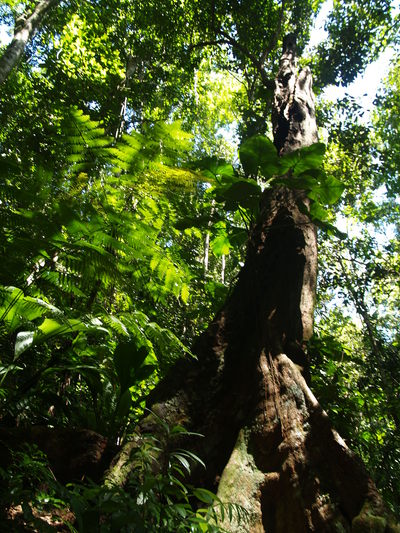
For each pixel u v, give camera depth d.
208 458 2.70
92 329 2.78
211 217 4.98
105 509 1.43
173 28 10.16
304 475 2.46
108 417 3.16
